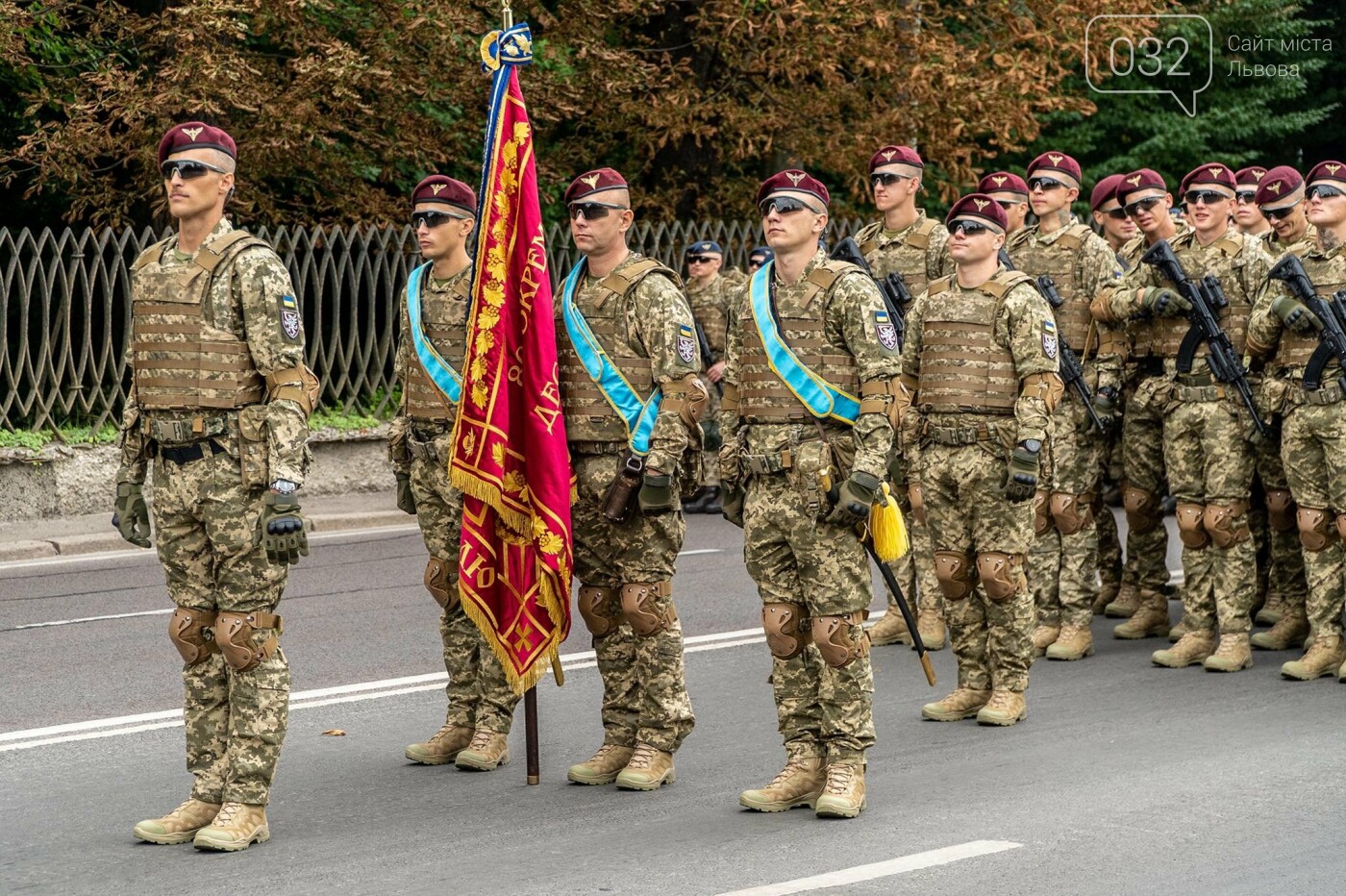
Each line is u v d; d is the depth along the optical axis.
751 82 21.67
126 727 7.66
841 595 6.18
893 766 7.01
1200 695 8.30
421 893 5.38
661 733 6.71
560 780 6.85
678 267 17.77
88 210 19.00
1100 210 10.73
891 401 6.11
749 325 6.32
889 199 9.43
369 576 11.88
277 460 5.75
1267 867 5.54
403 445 7.19
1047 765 6.96
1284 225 9.16
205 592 5.97
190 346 5.80
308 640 9.58
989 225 7.71
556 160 21.53
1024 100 21.17
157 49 17.92
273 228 18.75
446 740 7.15
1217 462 8.88
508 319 6.60
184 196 5.82
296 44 18.06
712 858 5.72
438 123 19.67
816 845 5.85
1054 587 9.47
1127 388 9.70
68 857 5.82
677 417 6.41
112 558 12.77
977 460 7.68
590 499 6.66
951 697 7.96
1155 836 5.90
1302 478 8.70
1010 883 5.41
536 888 5.41
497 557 6.72
